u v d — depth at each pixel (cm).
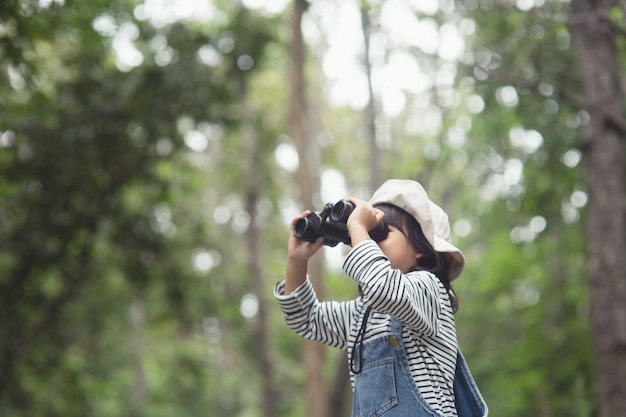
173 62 1355
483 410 293
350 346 303
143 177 1417
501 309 1866
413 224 307
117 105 1310
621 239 937
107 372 2070
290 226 325
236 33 1434
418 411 283
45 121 1274
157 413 2544
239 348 2302
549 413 1445
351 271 283
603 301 931
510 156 1397
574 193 1312
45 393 1595
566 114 1220
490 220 1570
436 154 1809
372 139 1695
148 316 1762
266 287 2261
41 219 1360
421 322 281
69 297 1436
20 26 848
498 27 1180
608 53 945
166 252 1494
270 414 1959
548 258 1605
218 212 2702
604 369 922
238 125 1419
